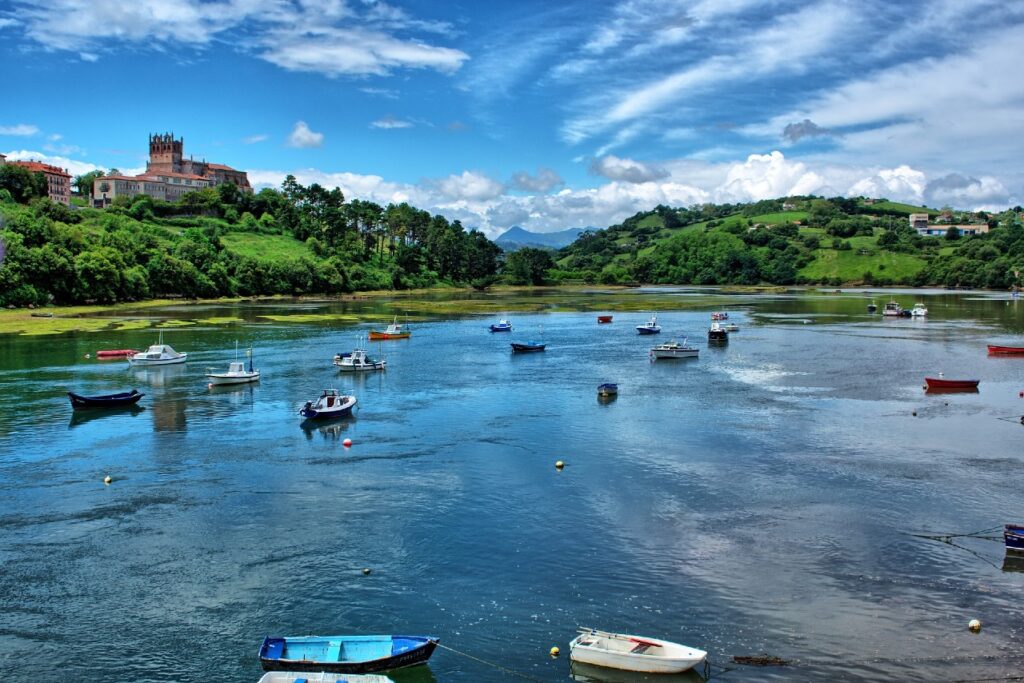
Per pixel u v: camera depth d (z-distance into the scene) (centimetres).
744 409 7888
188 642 3481
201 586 3978
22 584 3994
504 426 7188
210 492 5362
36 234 19750
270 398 8600
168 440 6750
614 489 5378
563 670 3288
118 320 16812
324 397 7762
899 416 7562
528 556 4312
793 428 7062
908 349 12706
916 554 4325
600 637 3372
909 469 5822
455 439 6731
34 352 11994
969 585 3966
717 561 4238
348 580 4041
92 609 3750
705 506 5047
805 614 3688
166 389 9119
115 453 6341
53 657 3362
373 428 7150
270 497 5256
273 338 14212
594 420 7412
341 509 5025
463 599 3847
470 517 4875
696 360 11494
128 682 3195
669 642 3284
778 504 5081
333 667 3170
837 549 4384
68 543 4494
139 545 4466
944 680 3177
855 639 3475
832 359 11531
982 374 10081
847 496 5231
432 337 14775
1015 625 3588
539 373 10319
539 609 3750
